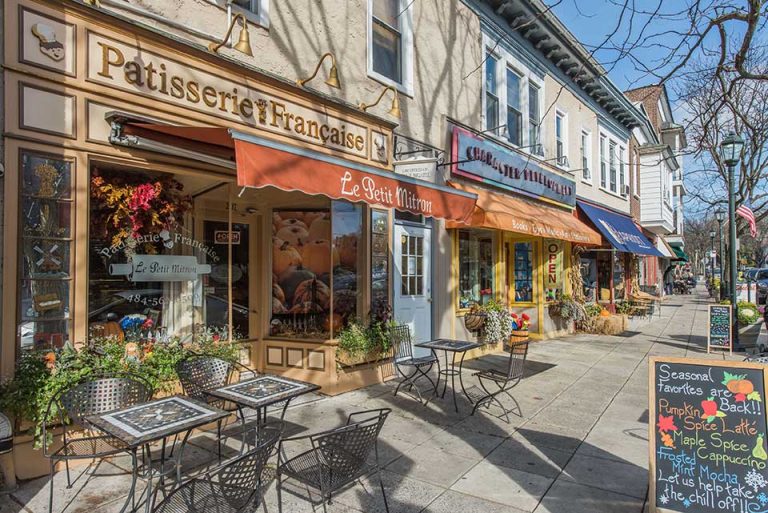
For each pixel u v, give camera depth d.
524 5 10.13
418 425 5.18
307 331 6.74
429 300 8.14
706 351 10.07
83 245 4.06
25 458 3.66
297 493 3.62
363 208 6.95
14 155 3.66
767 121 12.67
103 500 3.44
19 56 3.69
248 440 4.55
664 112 27.53
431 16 8.38
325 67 6.42
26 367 3.66
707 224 44.03
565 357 9.27
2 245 3.61
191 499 2.42
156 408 3.26
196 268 5.54
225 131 4.35
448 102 8.71
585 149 14.91
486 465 4.18
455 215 6.32
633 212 19.36
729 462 3.01
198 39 4.93
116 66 4.23
